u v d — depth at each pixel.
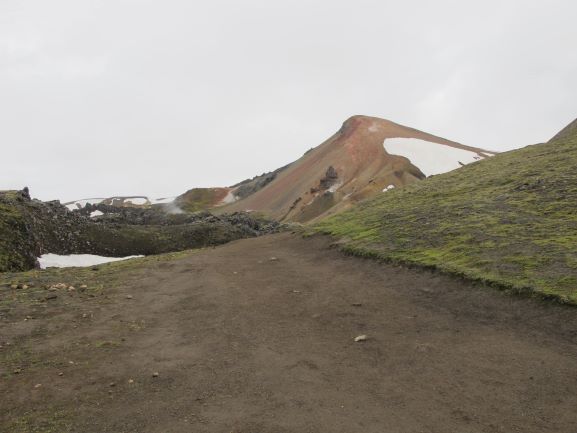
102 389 9.67
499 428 7.95
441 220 24.70
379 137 177.62
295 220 134.25
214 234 49.25
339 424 8.15
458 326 12.81
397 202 35.72
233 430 7.97
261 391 9.55
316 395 9.34
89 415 8.55
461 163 152.25
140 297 18.11
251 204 189.88
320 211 133.88
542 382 9.45
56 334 13.27
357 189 139.25
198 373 10.53
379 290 17.09
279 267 23.98
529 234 18.88
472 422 8.18
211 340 12.86
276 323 14.36
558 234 18.14
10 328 13.62
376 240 23.95
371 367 10.70
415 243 21.52
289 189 177.88
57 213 41.84
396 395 9.27
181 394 9.46
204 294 18.52
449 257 18.22
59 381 10.02
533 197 25.03
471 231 21.03
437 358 10.95
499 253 17.20
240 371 10.62
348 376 10.26
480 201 27.14
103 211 119.75
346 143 181.75
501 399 8.94
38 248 34.19
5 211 31.72
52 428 8.08
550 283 13.56
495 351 11.02
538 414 8.35
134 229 46.50
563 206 21.97
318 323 14.20
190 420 8.36
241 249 32.88
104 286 19.97
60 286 19.09
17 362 11.10
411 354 11.29
